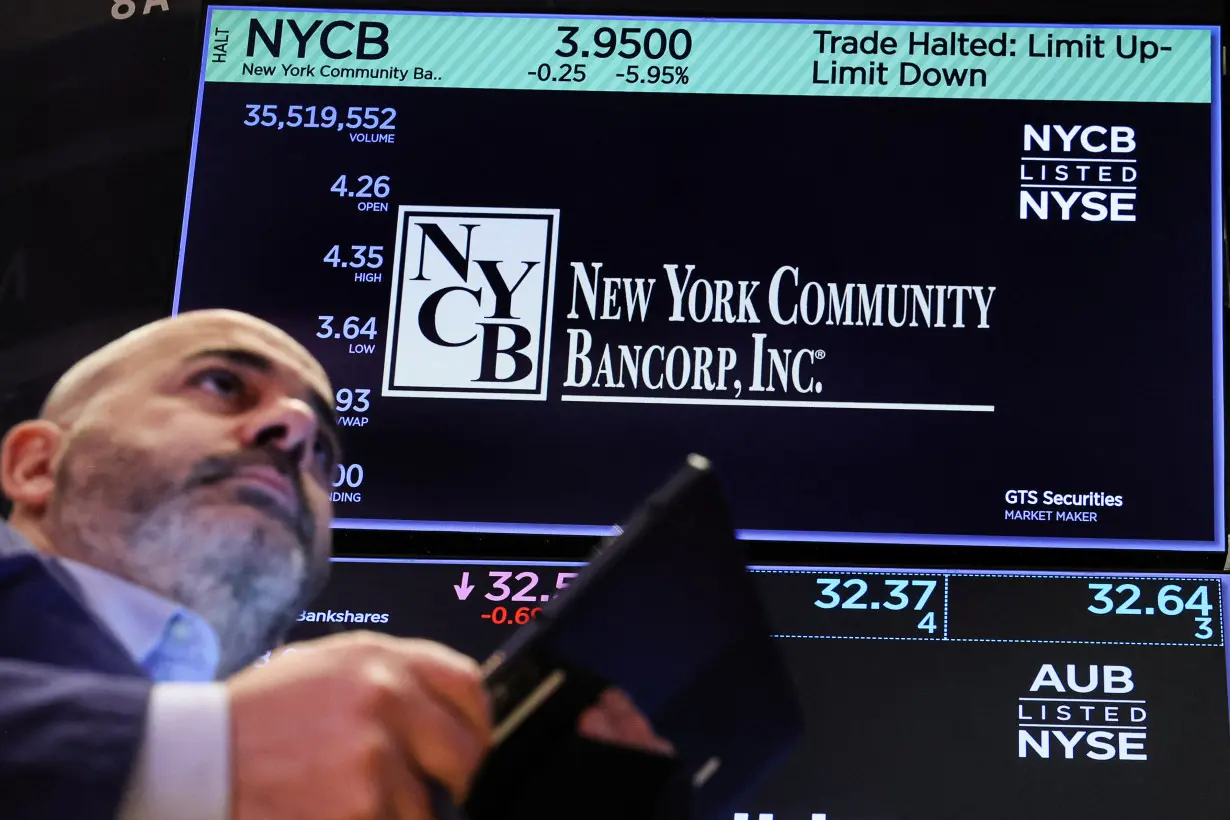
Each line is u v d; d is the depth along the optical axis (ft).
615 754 2.77
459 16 6.90
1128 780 5.54
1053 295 6.34
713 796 2.93
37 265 6.47
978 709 5.66
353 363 6.30
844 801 5.51
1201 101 6.62
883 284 6.39
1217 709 5.64
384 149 6.68
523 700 2.72
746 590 2.89
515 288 6.43
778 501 6.04
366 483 6.09
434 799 1.90
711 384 6.26
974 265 6.40
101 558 4.70
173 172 6.64
